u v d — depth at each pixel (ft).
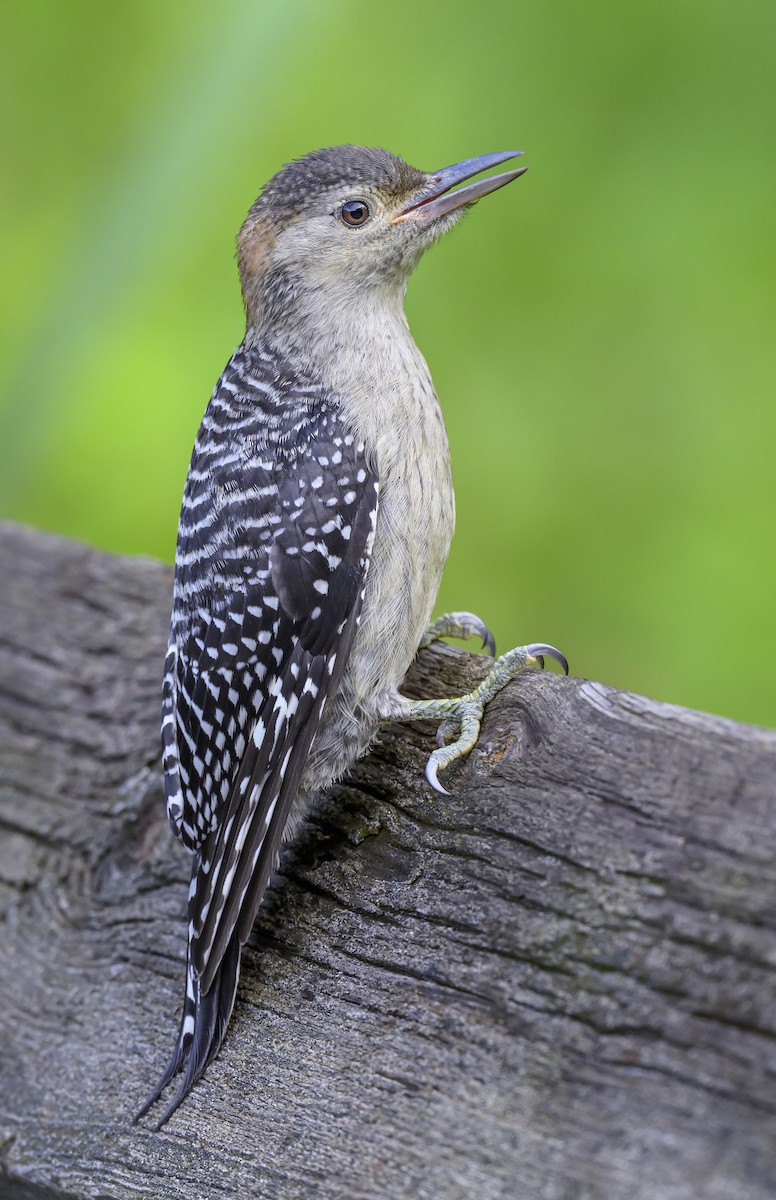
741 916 14.88
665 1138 14.16
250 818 19.45
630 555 33.96
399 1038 16.89
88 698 26.63
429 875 18.03
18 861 24.40
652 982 15.07
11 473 27.22
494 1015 16.17
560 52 34.12
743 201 33.17
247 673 20.54
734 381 33.71
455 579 35.06
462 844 17.92
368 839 19.11
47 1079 20.43
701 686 32.99
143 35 35.42
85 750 25.79
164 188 26.40
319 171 23.63
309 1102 17.21
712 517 33.55
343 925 18.48
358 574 20.77
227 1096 18.04
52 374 27.12
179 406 34.53
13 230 36.22
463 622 24.75
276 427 21.76
